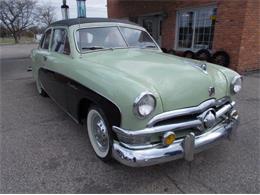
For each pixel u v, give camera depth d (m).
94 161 2.88
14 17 43.91
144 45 3.88
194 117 2.46
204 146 2.51
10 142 3.33
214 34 8.58
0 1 42.25
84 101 2.96
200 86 2.48
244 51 7.94
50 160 2.89
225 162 2.87
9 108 4.71
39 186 2.44
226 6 7.96
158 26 11.31
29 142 3.33
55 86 3.79
